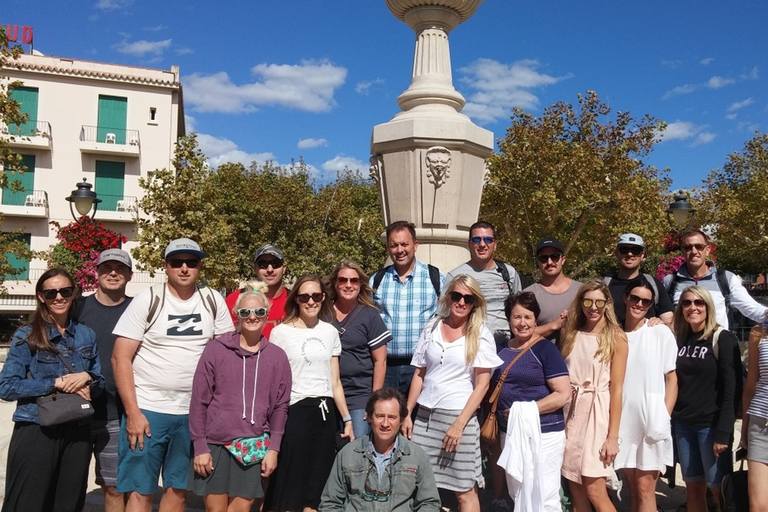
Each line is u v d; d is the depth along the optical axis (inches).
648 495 156.9
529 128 794.8
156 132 1098.1
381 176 253.0
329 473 153.6
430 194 240.2
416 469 139.4
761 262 1010.1
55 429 142.1
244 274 1013.2
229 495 140.6
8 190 1035.3
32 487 139.8
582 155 757.9
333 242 1040.8
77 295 159.9
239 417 140.4
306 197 1058.7
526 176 774.5
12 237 637.9
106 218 1057.5
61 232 478.6
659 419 155.1
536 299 169.3
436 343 156.6
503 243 843.4
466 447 152.2
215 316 150.5
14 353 141.4
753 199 928.9
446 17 266.7
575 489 157.4
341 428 163.3
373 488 137.5
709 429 161.0
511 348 162.4
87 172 1071.0
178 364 143.2
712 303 162.7
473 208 253.8
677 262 477.1
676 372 165.3
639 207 779.4
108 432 155.6
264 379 143.4
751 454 148.8
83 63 1069.8
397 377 177.2
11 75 1035.3
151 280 1064.8
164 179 669.3
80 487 147.1
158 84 1093.8
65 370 142.8
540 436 147.5
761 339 152.8
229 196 1025.5
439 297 180.5
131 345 140.9
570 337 160.7
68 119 1060.5
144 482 140.5
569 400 156.0
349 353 166.9
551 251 181.2
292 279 1011.9
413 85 263.3
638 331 161.8
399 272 184.4
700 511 167.3
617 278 187.5
